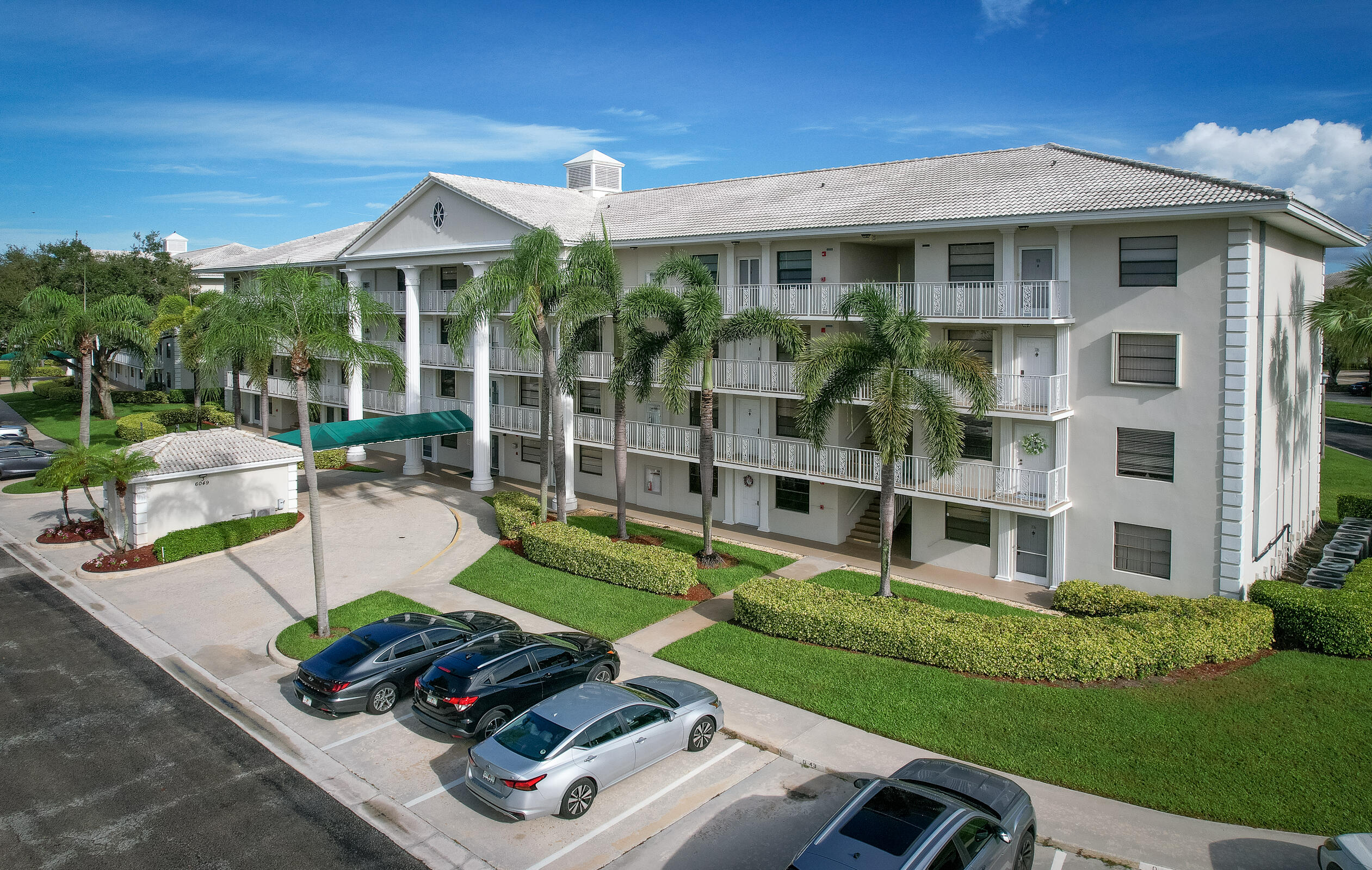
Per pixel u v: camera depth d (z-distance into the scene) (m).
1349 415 57.56
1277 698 16.30
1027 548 24.75
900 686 17.25
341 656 17.06
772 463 28.23
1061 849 12.08
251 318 20.38
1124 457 22.92
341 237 50.06
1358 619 18.31
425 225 38.06
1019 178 25.67
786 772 14.50
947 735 15.29
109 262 65.38
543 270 26.50
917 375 22.97
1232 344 20.98
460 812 13.54
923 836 10.13
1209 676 17.41
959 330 25.30
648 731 14.18
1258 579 22.98
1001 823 10.95
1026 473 23.66
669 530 30.42
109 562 26.33
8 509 34.22
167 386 67.31
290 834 12.94
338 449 40.28
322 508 33.47
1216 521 21.58
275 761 15.13
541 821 13.23
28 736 16.03
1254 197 19.83
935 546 26.33
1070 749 14.66
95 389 64.94
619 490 26.80
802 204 29.59
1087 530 23.56
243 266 50.44
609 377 32.59
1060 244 23.03
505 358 36.72
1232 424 21.14
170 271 66.75
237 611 22.70
